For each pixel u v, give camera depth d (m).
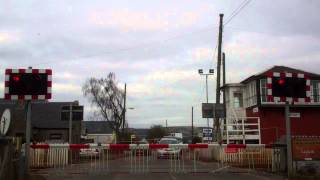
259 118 37.25
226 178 19.41
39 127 57.34
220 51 37.22
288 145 19.91
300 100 20.16
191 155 28.47
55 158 24.62
